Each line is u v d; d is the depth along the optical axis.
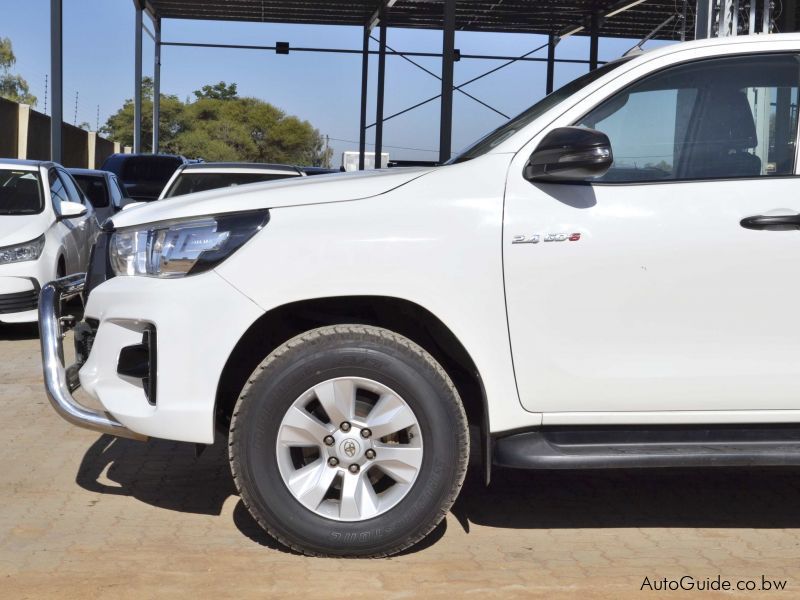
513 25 36.53
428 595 3.66
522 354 3.96
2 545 4.14
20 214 9.95
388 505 3.92
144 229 4.07
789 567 4.00
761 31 12.08
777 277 3.96
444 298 3.91
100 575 3.82
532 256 3.93
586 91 4.13
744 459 3.96
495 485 5.06
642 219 3.96
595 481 5.14
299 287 3.89
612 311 3.95
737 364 3.99
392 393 3.89
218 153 89.38
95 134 46.56
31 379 7.70
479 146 4.43
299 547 3.95
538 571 3.91
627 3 30.66
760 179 4.03
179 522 4.46
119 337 4.12
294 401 3.88
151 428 3.97
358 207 3.95
